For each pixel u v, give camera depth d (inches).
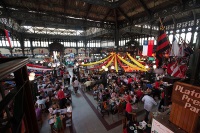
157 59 218.1
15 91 41.4
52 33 906.7
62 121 190.1
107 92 289.3
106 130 195.2
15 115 44.3
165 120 63.6
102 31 733.9
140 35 906.7
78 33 1009.5
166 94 104.1
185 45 205.2
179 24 691.4
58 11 362.9
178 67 200.8
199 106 48.8
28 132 53.3
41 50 940.0
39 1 309.6
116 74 482.3
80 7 359.9
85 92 363.9
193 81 65.5
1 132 34.4
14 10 313.6
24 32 790.5
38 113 199.3
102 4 326.0
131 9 362.3
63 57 999.0
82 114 242.1
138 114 242.7
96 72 503.5
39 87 333.1
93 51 1019.3
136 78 401.4
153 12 335.0
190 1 251.3
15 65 38.2
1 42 747.4
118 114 231.5
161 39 208.5
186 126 53.9
